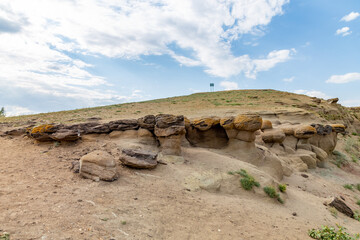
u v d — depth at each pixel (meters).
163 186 8.05
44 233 3.85
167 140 11.81
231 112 32.03
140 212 5.68
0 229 3.69
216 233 5.48
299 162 18.30
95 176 7.34
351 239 6.61
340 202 11.13
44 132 10.67
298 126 21.27
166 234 4.96
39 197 5.43
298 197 11.43
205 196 8.11
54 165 8.26
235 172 10.50
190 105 40.41
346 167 23.11
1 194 5.25
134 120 13.41
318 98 50.94
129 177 8.16
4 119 22.09
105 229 4.50
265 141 19.55
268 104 40.06
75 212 4.92
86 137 11.77
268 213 7.84
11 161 8.27
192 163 11.15
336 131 24.42
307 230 7.07
